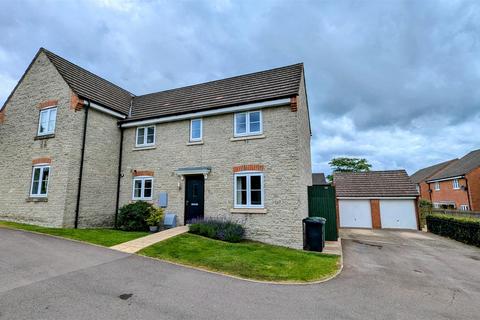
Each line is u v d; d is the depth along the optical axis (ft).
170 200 40.73
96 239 29.48
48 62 42.55
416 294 18.84
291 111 35.24
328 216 42.06
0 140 45.39
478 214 68.85
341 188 75.56
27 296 14.67
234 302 15.48
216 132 39.40
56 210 36.83
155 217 37.88
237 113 38.75
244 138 37.19
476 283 22.16
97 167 41.34
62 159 37.91
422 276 23.85
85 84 44.50
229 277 20.06
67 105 39.34
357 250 36.40
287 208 33.58
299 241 32.58
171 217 39.22
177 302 14.99
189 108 42.93
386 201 70.90
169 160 41.91
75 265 20.34
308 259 26.66
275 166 34.99
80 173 38.47
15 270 18.61
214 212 37.37
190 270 21.03
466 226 44.34
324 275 22.03
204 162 39.40
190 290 16.93
